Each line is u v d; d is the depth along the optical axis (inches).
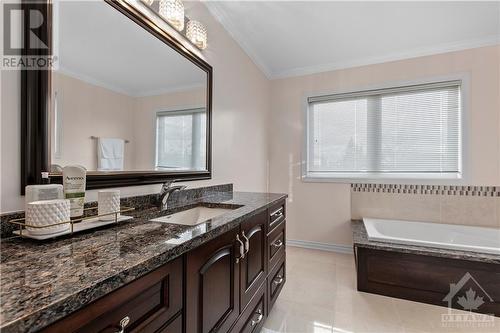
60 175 38.1
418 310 75.2
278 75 137.9
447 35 99.5
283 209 81.0
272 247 68.8
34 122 34.8
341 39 102.5
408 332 65.2
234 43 97.5
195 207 62.7
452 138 109.0
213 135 83.0
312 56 118.1
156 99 58.9
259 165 125.4
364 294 84.2
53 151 37.4
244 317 50.7
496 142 101.7
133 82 52.5
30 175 34.4
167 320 28.9
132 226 38.4
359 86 122.6
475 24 91.7
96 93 44.7
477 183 104.2
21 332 15.3
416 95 114.4
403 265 81.7
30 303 16.8
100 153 45.4
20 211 33.4
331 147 130.2
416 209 113.3
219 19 85.7
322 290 86.7
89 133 43.4
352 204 123.9
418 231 107.9
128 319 23.6
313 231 130.8
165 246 29.1
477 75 103.7
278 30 95.7
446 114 109.7
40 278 20.6
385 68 118.2
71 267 22.9
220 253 41.3
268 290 65.2
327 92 128.7
